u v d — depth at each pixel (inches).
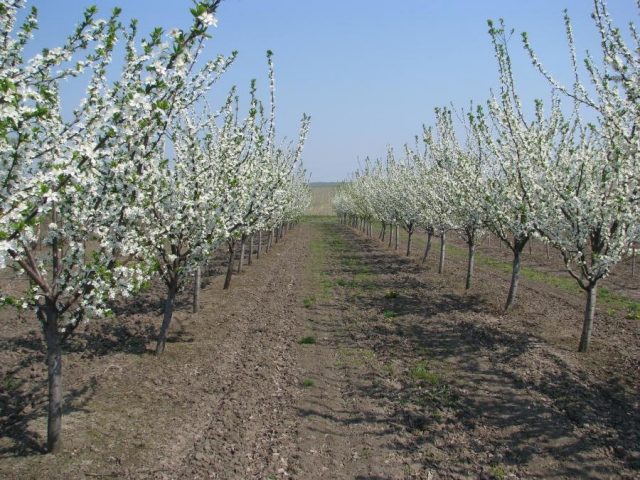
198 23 219.8
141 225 338.6
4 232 192.7
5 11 212.1
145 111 228.2
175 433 262.1
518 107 445.7
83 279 232.4
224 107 436.5
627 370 367.6
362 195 1715.1
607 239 394.6
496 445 265.0
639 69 317.7
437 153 722.2
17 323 445.7
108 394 305.3
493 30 444.5
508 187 493.0
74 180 217.9
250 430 272.1
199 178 376.2
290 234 1756.9
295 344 432.5
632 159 362.9
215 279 745.0
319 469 237.3
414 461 248.1
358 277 800.3
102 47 219.8
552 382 346.3
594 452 257.9
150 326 451.5
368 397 323.3
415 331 473.7
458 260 1027.3
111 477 218.5
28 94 193.0
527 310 554.6
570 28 378.6
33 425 260.4
